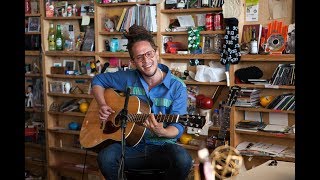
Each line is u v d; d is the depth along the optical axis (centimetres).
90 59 482
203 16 407
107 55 453
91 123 320
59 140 510
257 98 383
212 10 395
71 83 496
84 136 317
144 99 298
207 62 412
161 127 267
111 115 303
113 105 306
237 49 376
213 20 397
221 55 383
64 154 509
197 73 403
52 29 499
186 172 277
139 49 285
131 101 291
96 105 328
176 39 427
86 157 486
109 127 303
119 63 457
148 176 287
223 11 381
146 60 287
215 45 396
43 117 507
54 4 493
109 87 322
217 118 398
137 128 282
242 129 381
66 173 497
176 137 279
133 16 428
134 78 309
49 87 502
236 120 387
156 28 417
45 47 498
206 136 405
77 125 487
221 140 305
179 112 287
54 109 500
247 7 386
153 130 269
